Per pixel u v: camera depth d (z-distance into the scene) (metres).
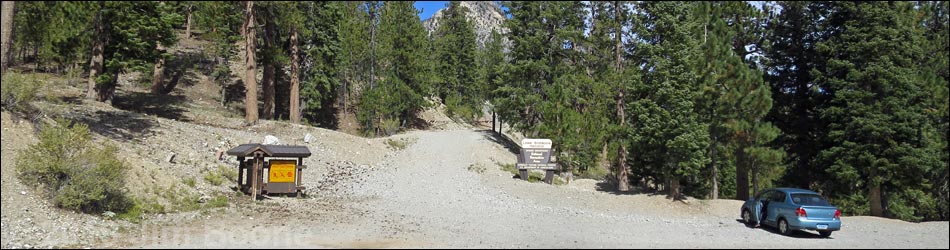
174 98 36.56
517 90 37.09
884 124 22.59
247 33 30.66
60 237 11.57
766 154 21.83
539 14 37.59
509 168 31.05
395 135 40.66
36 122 16.75
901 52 23.89
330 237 12.70
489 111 47.75
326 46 39.97
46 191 13.43
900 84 23.03
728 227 16.72
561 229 15.27
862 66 23.97
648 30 24.11
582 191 24.48
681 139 20.75
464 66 62.38
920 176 23.62
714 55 22.17
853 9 24.48
